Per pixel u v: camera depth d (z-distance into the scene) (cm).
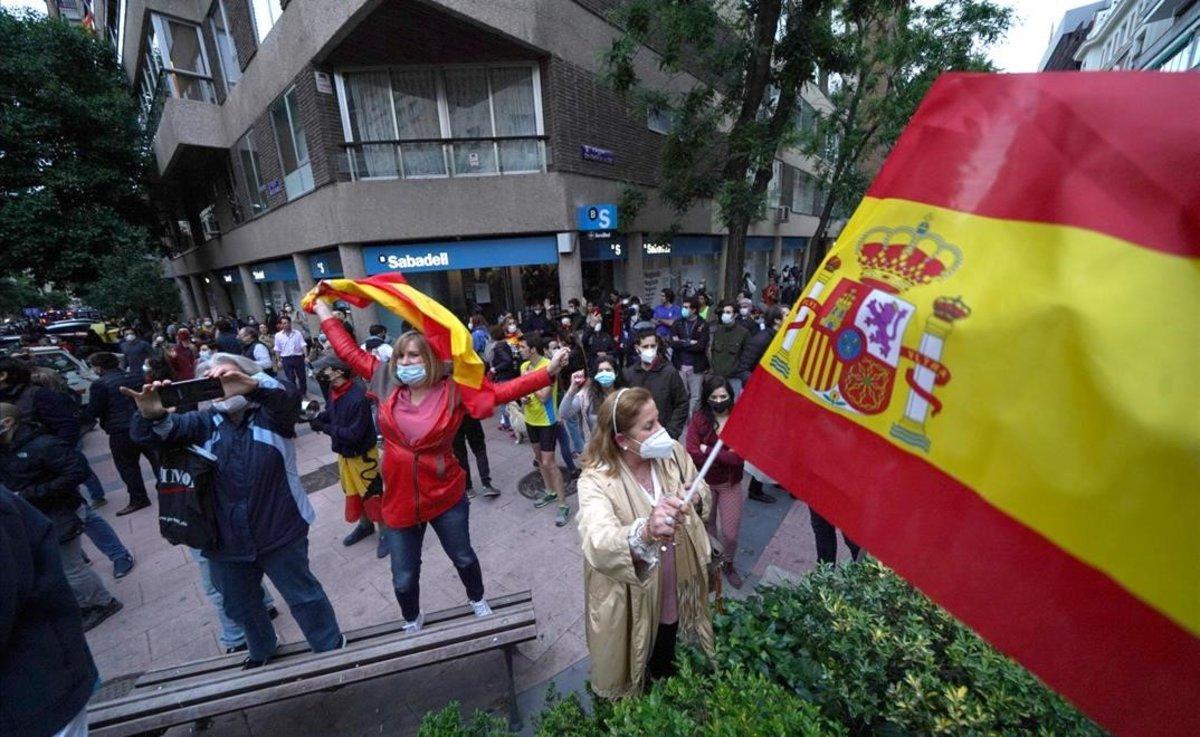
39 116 1612
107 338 1677
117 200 1797
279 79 1040
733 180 985
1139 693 81
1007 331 96
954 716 161
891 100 1112
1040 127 97
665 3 875
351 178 981
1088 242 88
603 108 1149
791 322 138
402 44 913
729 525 340
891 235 117
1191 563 77
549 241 1091
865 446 118
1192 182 80
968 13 1023
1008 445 95
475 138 1002
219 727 260
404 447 262
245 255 1545
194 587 394
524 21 936
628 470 194
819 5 894
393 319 1175
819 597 221
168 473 231
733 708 156
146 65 1583
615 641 190
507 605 277
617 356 763
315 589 262
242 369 237
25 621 145
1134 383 82
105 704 217
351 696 273
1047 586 90
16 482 323
